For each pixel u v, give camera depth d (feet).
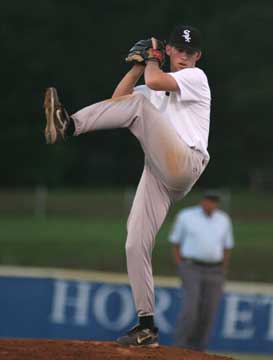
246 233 289.33
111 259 228.43
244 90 519.60
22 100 525.34
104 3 565.53
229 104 524.52
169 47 78.69
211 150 527.40
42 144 525.75
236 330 158.10
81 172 545.03
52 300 155.33
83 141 544.62
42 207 367.86
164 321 155.33
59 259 227.61
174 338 147.84
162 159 75.87
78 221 331.77
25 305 154.61
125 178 547.49
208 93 77.20
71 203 393.91
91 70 545.85
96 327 155.43
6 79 525.34
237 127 531.09
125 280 160.56
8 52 522.88
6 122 525.75
